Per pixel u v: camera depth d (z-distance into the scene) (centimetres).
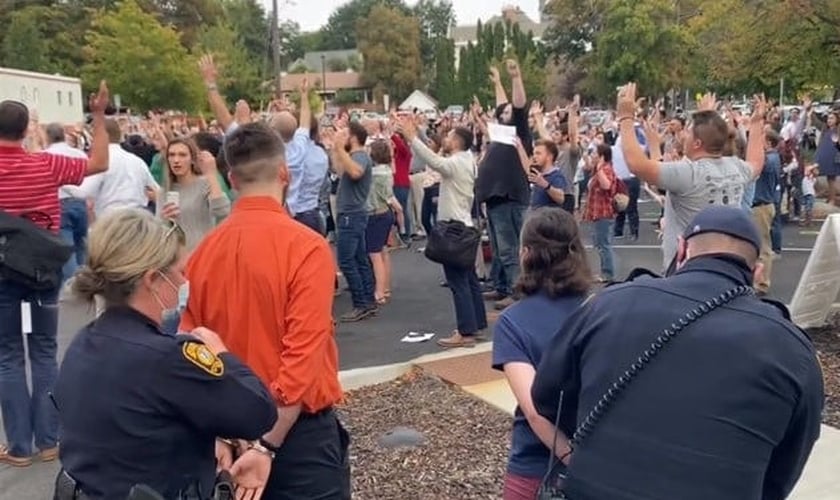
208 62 742
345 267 857
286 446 293
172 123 1325
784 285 988
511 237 836
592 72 5456
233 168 297
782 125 2225
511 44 6900
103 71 4312
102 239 226
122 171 711
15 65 5203
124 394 219
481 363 660
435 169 753
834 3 1995
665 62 4869
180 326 298
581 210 1540
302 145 779
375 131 1388
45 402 509
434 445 504
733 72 2297
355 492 445
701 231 232
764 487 224
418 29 9894
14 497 471
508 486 302
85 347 227
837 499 424
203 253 297
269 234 290
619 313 227
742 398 206
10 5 5788
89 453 221
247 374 239
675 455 208
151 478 222
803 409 211
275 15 3634
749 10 2205
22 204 485
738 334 211
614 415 219
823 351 644
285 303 285
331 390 302
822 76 2269
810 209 1554
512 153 827
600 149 1022
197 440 231
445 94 7719
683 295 222
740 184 499
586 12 5903
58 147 930
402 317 877
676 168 488
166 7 6756
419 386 620
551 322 292
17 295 489
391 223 953
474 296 744
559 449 254
